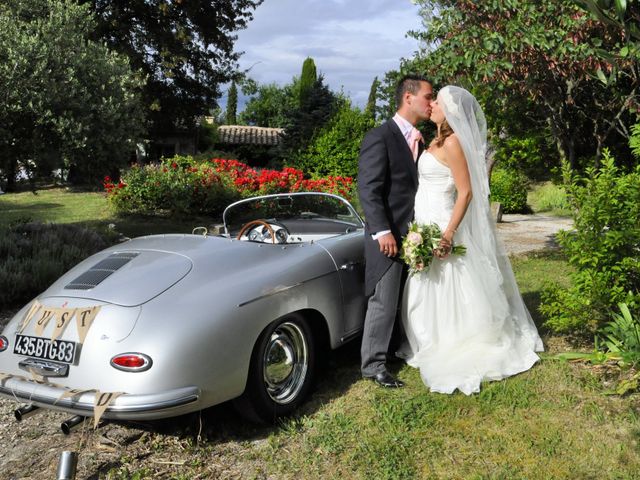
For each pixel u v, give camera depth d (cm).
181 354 285
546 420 325
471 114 401
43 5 957
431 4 762
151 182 1406
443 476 277
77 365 288
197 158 2500
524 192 1814
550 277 691
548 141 977
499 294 401
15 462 309
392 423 329
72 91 896
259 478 286
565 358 402
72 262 698
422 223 397
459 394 363
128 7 2364
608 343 389
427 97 400
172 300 305
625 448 292
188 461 304
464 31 615
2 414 369
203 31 2544
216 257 349
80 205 1695
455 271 398
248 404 325
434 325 403
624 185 413
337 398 370
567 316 413
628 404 337
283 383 348
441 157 394
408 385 383
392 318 388
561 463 282
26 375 303
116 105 965
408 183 400
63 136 889
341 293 392
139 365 278
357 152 2231
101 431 339
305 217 470
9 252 701
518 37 559
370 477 280
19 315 327
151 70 2498
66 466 276
